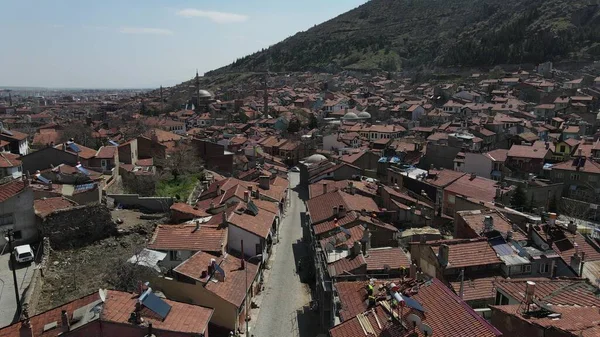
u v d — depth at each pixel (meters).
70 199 55.88
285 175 101.62
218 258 46.66
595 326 23.45
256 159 112.38
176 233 48.81
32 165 67.12
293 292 52.03
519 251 40.28
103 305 30.80
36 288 40.00
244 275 46.38
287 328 44.84
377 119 160.88
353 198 64.75
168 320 31.30
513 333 26.05
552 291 31.72
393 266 42.75
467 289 36.25
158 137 102.31
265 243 54.34
